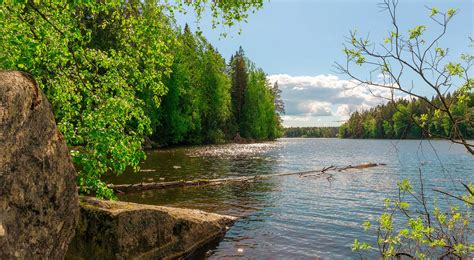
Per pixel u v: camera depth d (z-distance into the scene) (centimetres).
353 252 912
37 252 473
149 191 1738
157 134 5528
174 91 5378
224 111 6969
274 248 957
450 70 414
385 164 3403
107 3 882
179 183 1884
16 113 458
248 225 1179
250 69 8844
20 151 455
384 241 595
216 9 938
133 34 998
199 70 6391
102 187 920
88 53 930
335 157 4506
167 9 973
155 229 866
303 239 1033
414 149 6456
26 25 795
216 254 920
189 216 1006
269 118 9856
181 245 922
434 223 1065
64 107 914
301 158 4144
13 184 438
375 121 13638
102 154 902
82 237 783
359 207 1470
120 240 780
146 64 1034
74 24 935
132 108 972
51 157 509
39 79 849
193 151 4641
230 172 2545
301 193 1775
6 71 493
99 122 892
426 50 400
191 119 5831
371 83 423
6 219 420
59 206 518
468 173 2709
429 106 420
